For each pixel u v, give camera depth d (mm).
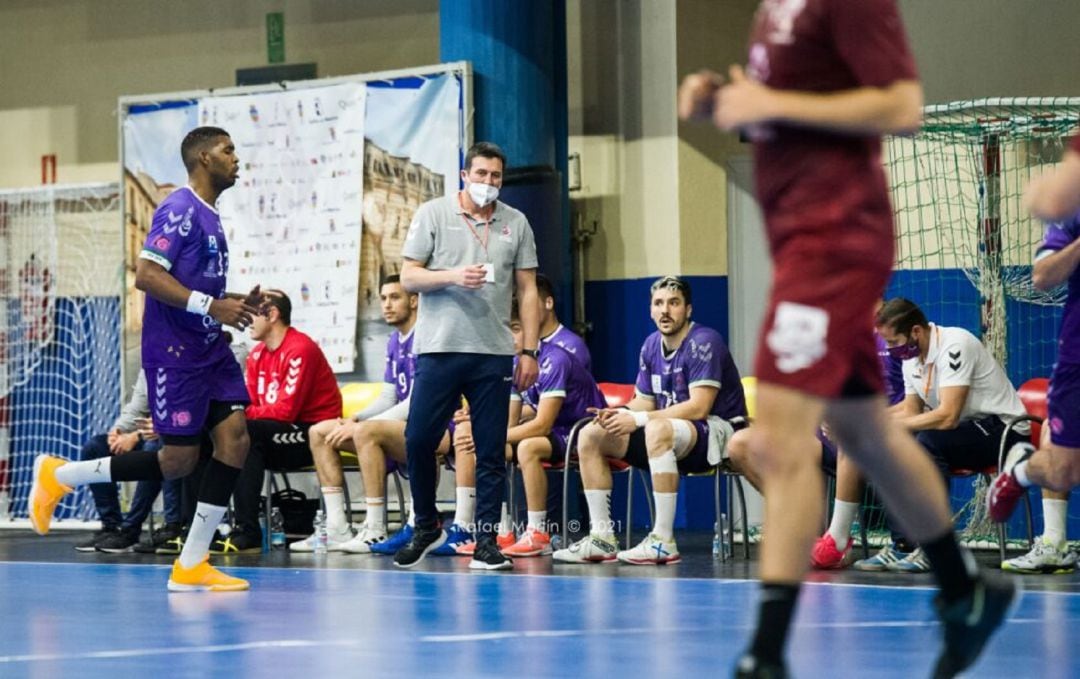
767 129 5508
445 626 9281
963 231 17328
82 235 22266
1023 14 17281
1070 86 17094
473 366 13516
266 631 9141
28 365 22359
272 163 20203
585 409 15867
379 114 19484
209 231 11852
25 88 23672
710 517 19500
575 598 10984
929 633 8703
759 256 19562
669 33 19375
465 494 15555
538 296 15492
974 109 15773
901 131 5387
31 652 8281
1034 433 14055
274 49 22094
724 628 9086
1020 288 16891
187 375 11773
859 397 5668
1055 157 16688
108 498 17094
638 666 7453
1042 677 6992
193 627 9406
